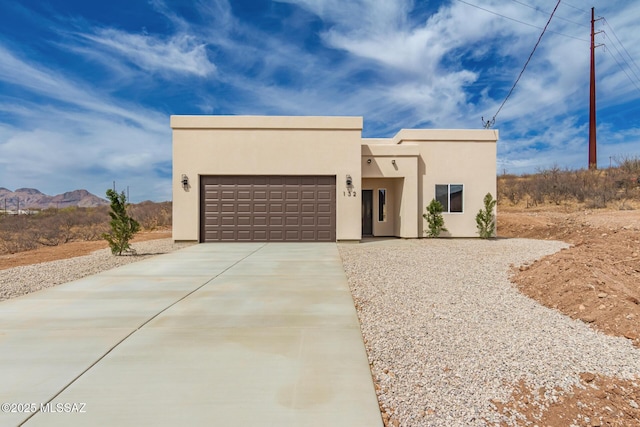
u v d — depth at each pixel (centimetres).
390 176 1488
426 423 261
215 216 1371
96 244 1523
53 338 393
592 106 3086
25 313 482
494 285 657
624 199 2212
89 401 271
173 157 1354
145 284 656
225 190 1371
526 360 356
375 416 257
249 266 841
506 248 1159
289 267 829
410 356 364
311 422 248
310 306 517
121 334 406
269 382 301
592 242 939
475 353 371
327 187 1381
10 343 379
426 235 1512
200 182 1368
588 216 1641
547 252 1048
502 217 1936
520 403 289
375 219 1628
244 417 252
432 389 304
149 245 1308
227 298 560
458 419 267
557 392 303
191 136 1356
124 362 336
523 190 2869
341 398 279
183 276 727
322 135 1367
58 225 2228
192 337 398
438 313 498
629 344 392
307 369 325
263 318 464
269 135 1363
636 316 432
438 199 1529
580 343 396
